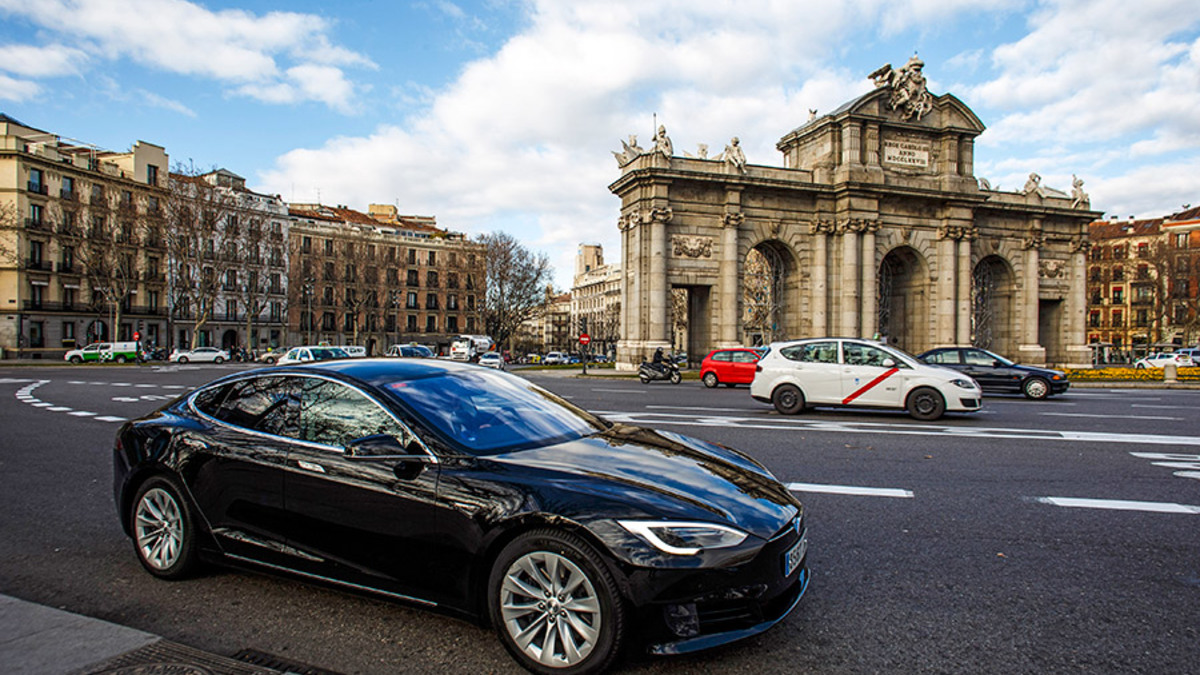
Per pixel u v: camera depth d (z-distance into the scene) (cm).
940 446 1039
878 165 3953
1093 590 456
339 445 428
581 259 14925
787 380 1518
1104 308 8512
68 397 2036
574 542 344
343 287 8156
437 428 416
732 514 363
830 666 352
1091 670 346
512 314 7694
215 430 476
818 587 464
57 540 585
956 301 4134
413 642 384
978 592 453
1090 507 671
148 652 363
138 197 6581
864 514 646
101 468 913
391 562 391
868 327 3878
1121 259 8350
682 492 373
